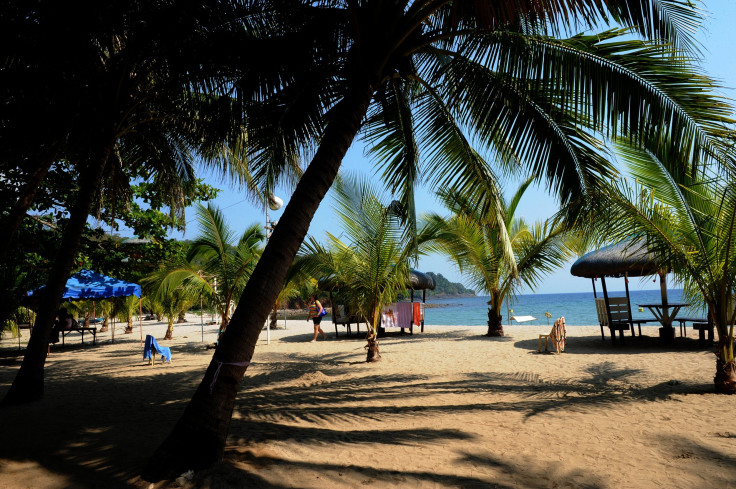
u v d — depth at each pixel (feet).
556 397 17.81
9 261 32.96
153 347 31.53
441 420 14.65
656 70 14.05
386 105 20.93
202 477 9.77
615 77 14.61
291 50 18.16
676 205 18.34
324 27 18.57
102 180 26.23
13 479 9.93
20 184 25.43
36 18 16.57
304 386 21.88
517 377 22.68
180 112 23.11
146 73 20.80
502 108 17.53
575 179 17.28
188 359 34.73
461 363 27.94
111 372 28.91
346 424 14.26
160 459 10.17
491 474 9.88
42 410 17.35
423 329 54.60
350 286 30.45
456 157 20.74
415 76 16.89
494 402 17.28
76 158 24.67
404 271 30.42
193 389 21.81
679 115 14.28
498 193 20.84
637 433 12.52
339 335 53.31
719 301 17.37
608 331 46.60
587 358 28.19
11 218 20.39
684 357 26.86
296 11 18.49
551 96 16.20
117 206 30.45
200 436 10.41
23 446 12.20
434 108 20.72
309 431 13.34
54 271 20.22
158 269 43.19
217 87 20.18
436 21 17.40
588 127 16.06
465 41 17.10
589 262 34.73
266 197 22.07
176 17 17.65
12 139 19.86
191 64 18.62
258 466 10.35
